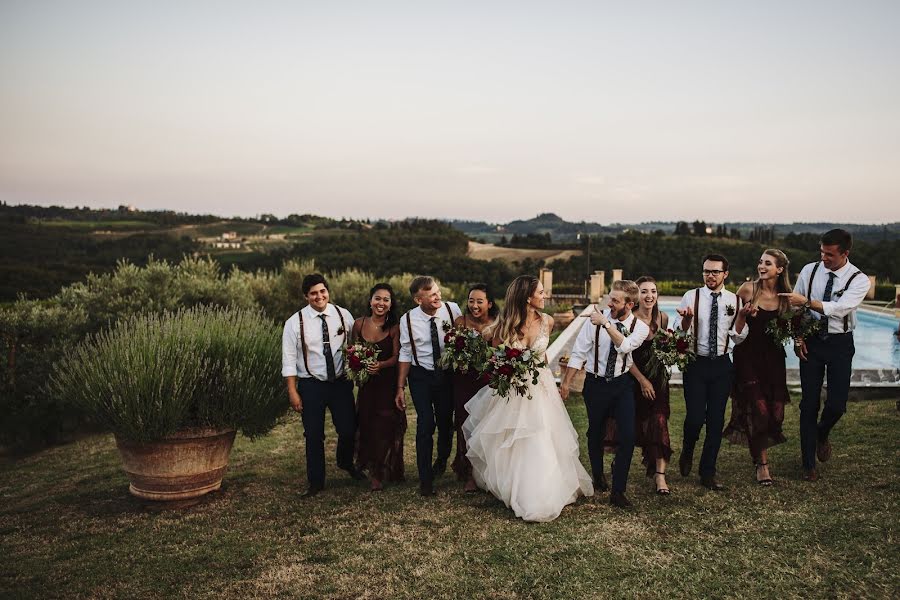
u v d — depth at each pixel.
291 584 3.51
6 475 6.69
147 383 4.70
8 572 3.87
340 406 5.22
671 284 27.81
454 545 3.90
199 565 3.83
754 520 4.05
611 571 3.46
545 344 4.68
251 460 6.35
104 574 3.78
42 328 8.84
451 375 5.24
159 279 10.60
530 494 4.30
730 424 4.96
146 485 4.95
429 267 38.34
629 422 4.51
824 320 4.68
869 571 3.30
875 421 6.25
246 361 5.15
